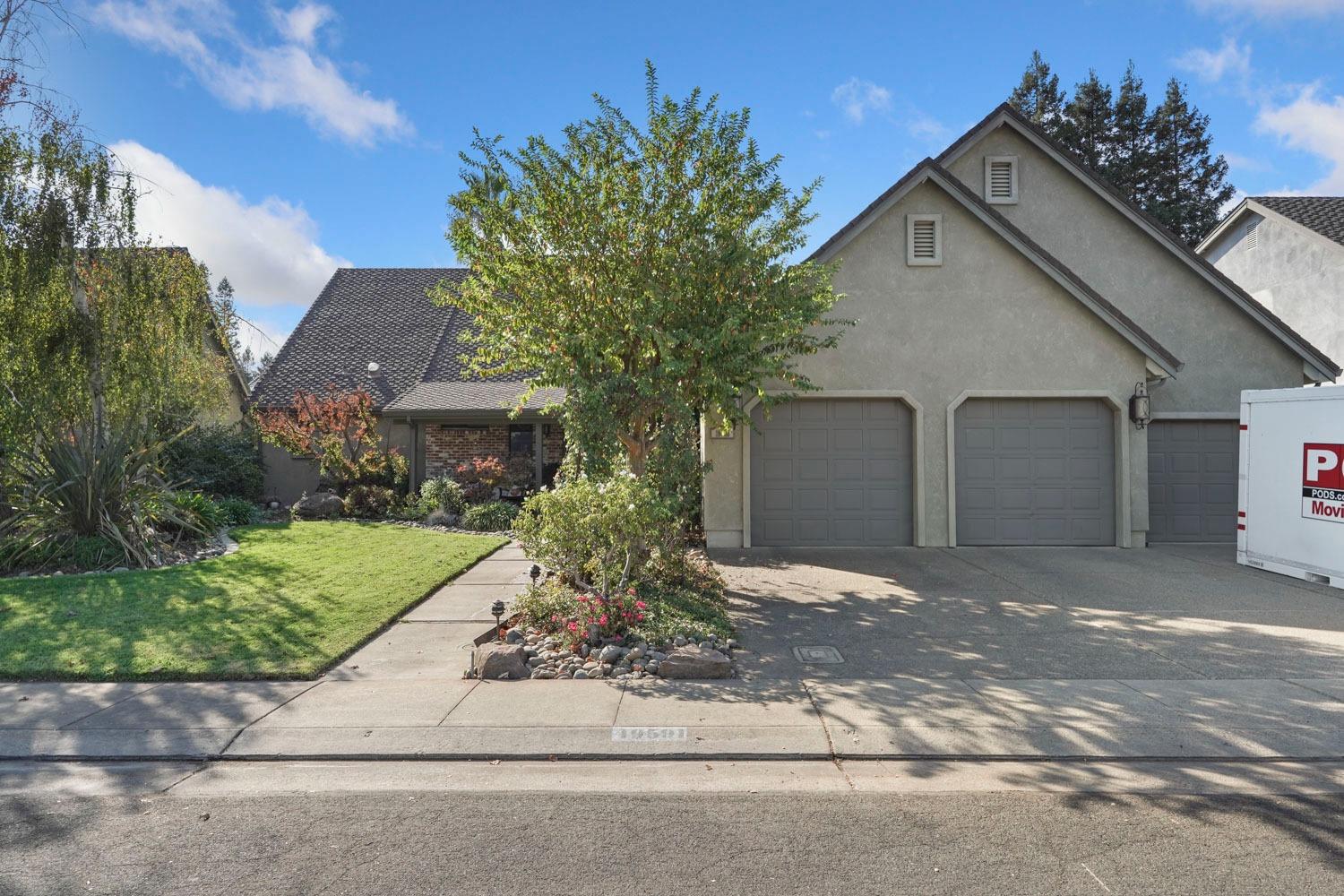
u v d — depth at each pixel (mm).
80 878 3436
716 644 7008
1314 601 9031
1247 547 11352
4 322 10867
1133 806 4121
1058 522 13328
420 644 7195
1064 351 13242
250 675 6125
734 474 13109
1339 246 16844
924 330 13219
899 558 12086
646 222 9812
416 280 25297
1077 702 5613
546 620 7613
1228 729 5090
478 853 3656
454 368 21344
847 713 5398
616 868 3514
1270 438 10961
